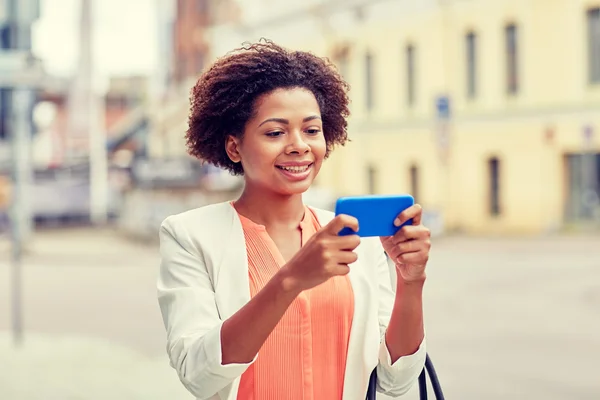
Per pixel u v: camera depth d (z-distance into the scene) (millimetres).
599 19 24656
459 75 28094
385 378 1886
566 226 25156
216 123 1918
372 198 1626
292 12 34781
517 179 26516
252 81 1846
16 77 9555
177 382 7059
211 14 41594
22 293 14977
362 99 31766
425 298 12828
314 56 1935
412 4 29500
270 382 1790
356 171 31984
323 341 1822
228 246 1858
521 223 26375
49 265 21219
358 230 1639
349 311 1848
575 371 7590
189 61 43031
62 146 43875
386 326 1926
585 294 12938
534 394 6750
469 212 27844
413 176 29984
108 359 8195
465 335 9570
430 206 28875
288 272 1544
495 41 26953
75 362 8031
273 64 1852
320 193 20609
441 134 28078
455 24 28141
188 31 43000
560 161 25531
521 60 26344
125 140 43531
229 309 1810
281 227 1915
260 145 1829
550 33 25578
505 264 17953
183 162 26969
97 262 21828
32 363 7953
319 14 33281
